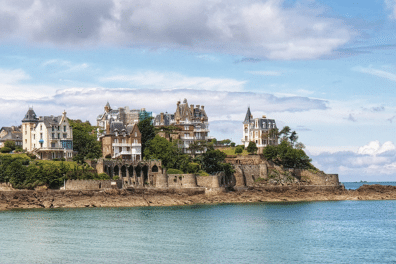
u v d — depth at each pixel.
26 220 161.62
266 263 112.88
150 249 123.50
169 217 173.12
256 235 143.38
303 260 116.06
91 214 177.00
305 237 142.25
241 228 153.88
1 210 184.12
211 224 159.75
